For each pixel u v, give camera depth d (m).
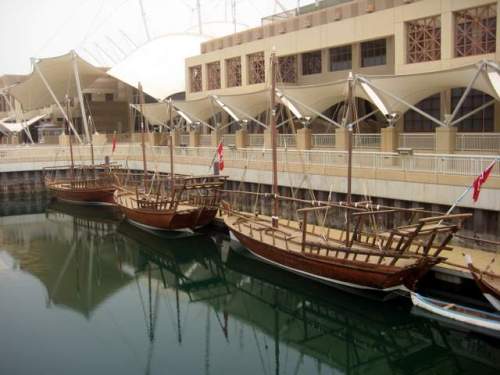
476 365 16.81
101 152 51.75
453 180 22.00
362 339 19.31
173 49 67.06
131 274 27.27
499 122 29.42
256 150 32.75
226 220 28.95
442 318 17.94
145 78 61.97
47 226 37.97
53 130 79.62
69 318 21.12
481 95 30.64
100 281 26.02
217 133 42.19
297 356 18.08
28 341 18.86
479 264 19.22
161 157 43.94
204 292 24.58
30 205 46.09
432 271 19.98
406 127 35.50
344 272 20.34
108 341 18.92
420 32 31.69
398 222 24.30
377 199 25.39
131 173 44.78
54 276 26.72
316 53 41.47
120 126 78.12
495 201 20.61
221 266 27.92
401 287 19.44
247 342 19.12
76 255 30.66
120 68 63.50
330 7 41.03
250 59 45.44
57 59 56.97
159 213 31.23
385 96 28.56
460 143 25.95
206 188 30.62
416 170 23.39
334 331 19.97
